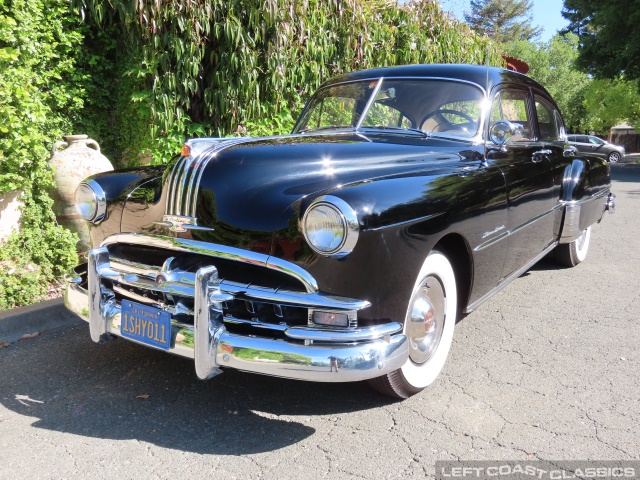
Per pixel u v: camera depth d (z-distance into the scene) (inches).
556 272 223.6
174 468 95.2
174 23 204.2
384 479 92.3
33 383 125.3
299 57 246.5
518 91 172.2
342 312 95.9
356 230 93.0
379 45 293.4
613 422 109.3
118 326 113.1
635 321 166.6
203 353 97.7
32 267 180.9
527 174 154.6
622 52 983.6
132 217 120.0
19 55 189.5
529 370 132.9
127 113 228.7
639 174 863.7
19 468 94.7
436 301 120.6
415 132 147.3
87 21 217.3
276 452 100.1
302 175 108.1
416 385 117.1
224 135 229.6
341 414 113.1
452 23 358.9
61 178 193.9
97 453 99.3
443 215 111.4
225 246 102.3
